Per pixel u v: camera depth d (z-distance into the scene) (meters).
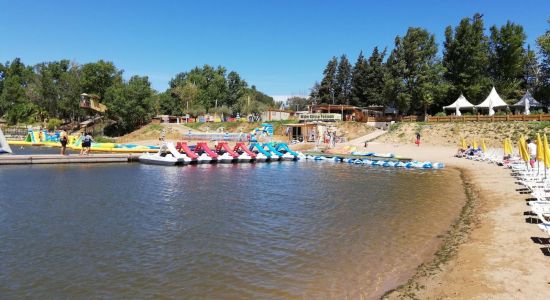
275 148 45.41
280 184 25.28
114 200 19.41
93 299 8.70
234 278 9.87
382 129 66.88
